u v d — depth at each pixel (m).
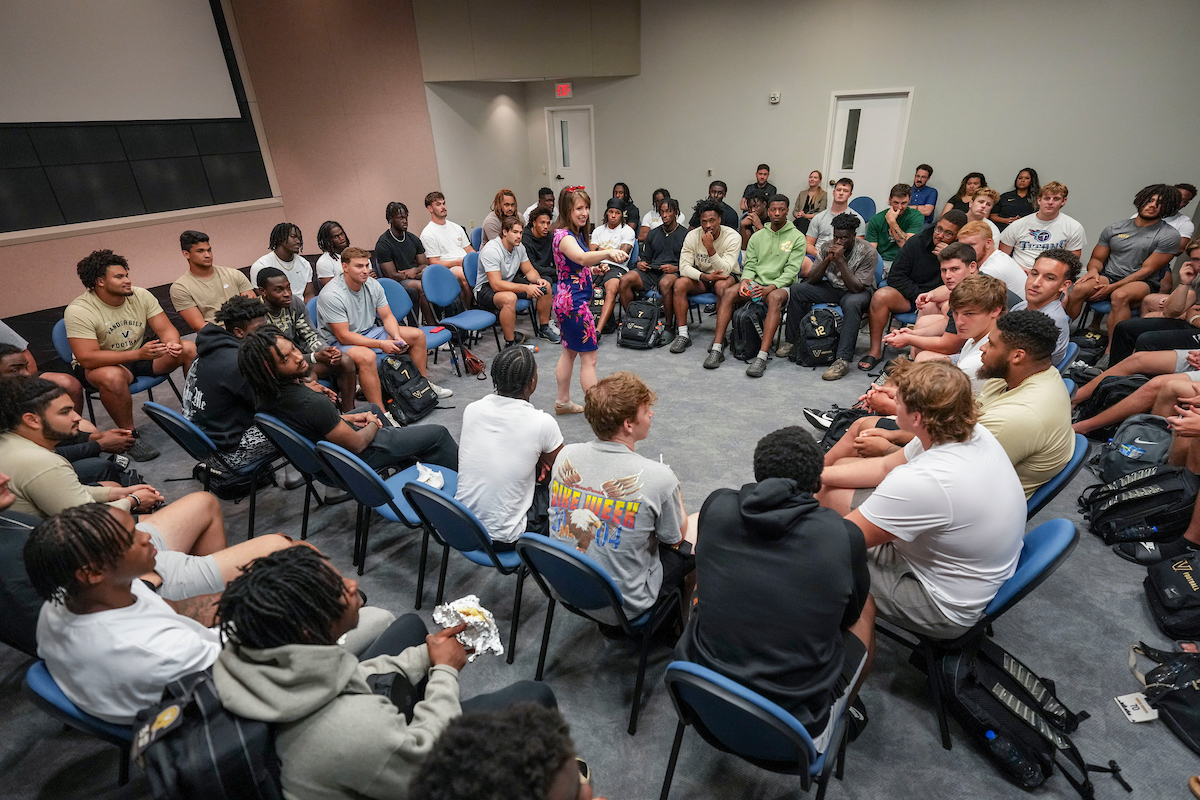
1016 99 6.60
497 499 2.02
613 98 9.11
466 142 10.06
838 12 7.18
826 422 3.28
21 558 1.45
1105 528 2.46
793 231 4.45
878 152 7.58
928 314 3.73
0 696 1.94
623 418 1.66
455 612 1.39
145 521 2.01
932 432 1.52
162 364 3.49
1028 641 2.00
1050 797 1.55
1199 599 1.95
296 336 3.68
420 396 3.80
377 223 9.27
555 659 2.03
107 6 6.32
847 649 1.46
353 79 8.51
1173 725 1.69
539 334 5.27
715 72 8.17
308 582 1.00
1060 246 4.25
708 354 4.51
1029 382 1.94
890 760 1.66
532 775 0.68
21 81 5.86
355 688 1.06
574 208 3.19
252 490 2.66
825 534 1.24
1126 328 3.65
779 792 1.59
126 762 1.59
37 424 1.89
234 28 7.41
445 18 8.88
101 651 1.22
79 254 6.46
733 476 3.03
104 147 6.53
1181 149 6.02
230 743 0.93
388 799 1.02
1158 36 5.81
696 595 1.60
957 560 1.53
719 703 1.19
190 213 7.31
